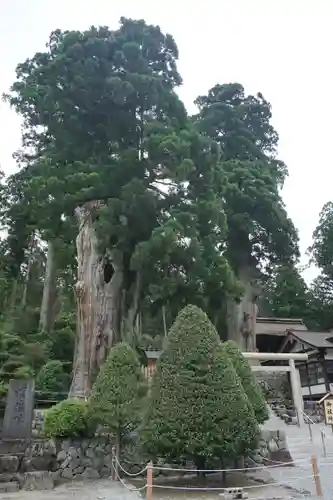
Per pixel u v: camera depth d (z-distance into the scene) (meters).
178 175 19.03
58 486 10.28
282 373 29.28
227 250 29.42
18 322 27.17
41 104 21.39
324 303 46.44
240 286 20.78
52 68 20.58
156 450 9.28
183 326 10.16
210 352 9.83
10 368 19.31
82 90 20.59
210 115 32.81
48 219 20.67
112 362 11.12
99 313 19.64
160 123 20.95
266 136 34.91
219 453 9.09
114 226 19.33
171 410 9.28
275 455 11.97
